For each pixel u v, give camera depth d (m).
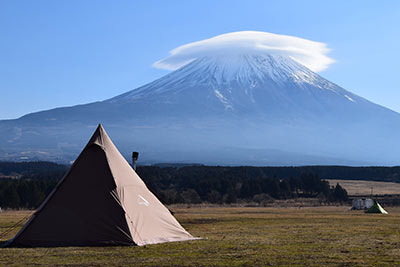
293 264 14.06
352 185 126.50
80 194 18.84
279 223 32.00
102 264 14.34
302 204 85.81
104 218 18.50
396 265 13.87
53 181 87.94
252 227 27.91
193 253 16.20
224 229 26.67
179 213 53.09
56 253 16.47
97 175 19.17
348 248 17.23
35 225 18.53
